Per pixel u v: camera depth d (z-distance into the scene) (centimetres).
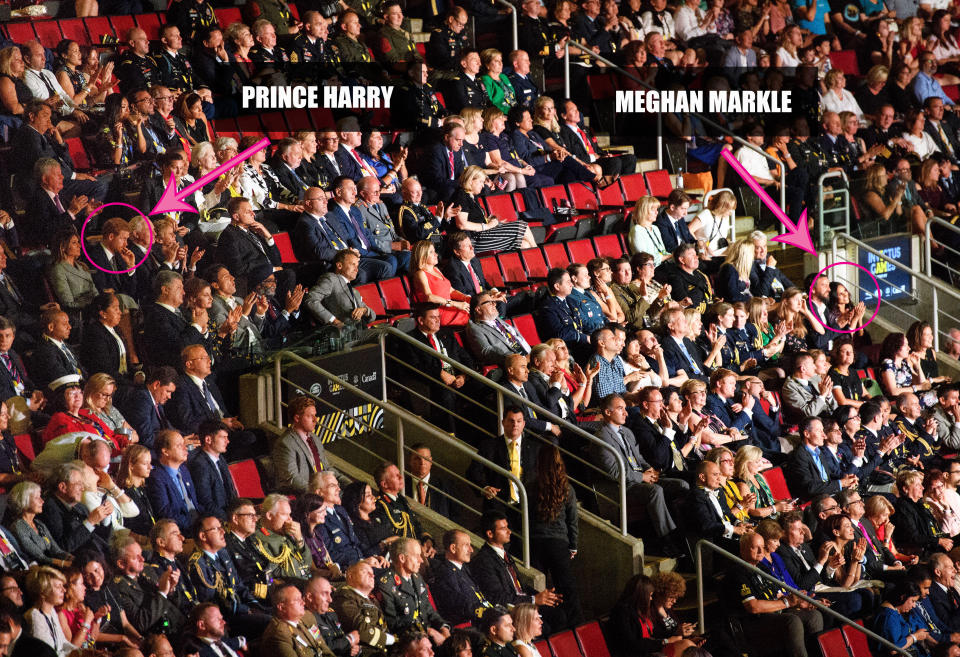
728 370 2662
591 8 3625
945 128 3884
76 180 2433
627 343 2725
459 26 3325
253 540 1927
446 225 2850
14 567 1739
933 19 4228
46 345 2075
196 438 2106
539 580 2203
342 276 2470
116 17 2992
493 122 3092
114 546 1775
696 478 2386
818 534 2481
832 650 2288
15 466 1953
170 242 2336
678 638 2128
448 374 2434
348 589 1936
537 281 2848
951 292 3284
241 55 2948
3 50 2527
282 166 2709
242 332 2295
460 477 2280
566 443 2439
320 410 2306
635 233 3009
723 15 3903
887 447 2789
